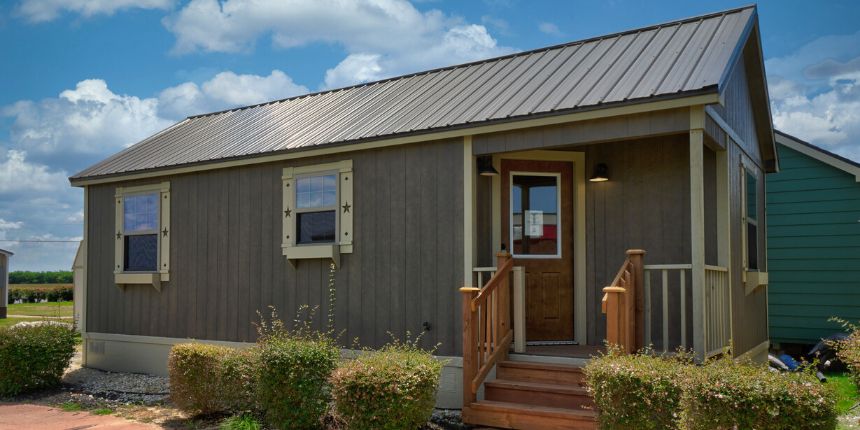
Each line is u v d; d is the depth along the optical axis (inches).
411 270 336.8
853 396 343.9
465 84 386.0
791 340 521.7
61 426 314.0
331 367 290.5
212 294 416.2
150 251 452.4
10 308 1290.6
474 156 320.2
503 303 312.5
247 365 310.5
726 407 189.9
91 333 479.5
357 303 354.6
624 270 277.9
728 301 317.4
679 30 352.5
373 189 351.9
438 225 328.5
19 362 393.4
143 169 440.5
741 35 311.9
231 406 324.8
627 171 343.0
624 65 323.6
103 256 478.3
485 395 298.4
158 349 442.9
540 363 303.9
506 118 299.6
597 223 349.1
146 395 380.5
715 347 288.7
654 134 271.1
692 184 263.4
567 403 277.4
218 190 417.4
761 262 448.1
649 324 292.4
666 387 215.5
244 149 405.4
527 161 349.1
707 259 325.1
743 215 365.7
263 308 392.5
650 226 335.9
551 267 350.0
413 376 262.4
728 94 328.5
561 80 332.5
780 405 184.7
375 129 353.4
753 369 204.5
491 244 339.0
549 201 352.8
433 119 335.9
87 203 490.3
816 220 518.0
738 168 357.1
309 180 377.7
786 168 531.2
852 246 503.8
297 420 283.1
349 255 358.9
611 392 223.0
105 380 430.6
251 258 399.9
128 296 462.6
